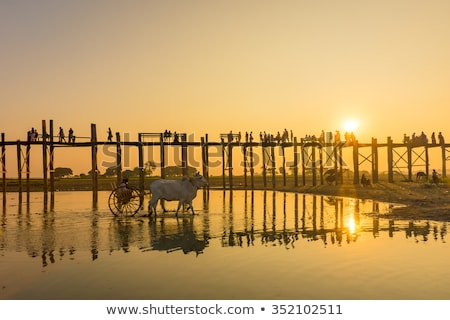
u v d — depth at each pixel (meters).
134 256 9.72
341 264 8.70
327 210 20.88
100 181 64.50
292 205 24.34
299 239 11.99
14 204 26.36
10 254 10.04
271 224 15.45
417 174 47.25
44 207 23.89
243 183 64.56
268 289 7.02
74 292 6.97
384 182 45.22
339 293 6.80
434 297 6.61
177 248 10.70
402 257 9.34
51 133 36.12
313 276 7.79
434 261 8.92
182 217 18.00
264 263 8.84
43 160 35.91
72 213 20.14
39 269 8.51
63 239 12.23
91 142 34.91
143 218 17.73
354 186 41.41
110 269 8.45
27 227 14.99
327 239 11.95
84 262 9.12
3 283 7.51
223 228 14.44
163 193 18.19
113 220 17.11
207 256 9.65
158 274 8.03
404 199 25.86
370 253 9.82
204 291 6.95
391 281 7.44
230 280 7.56
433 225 14.66
